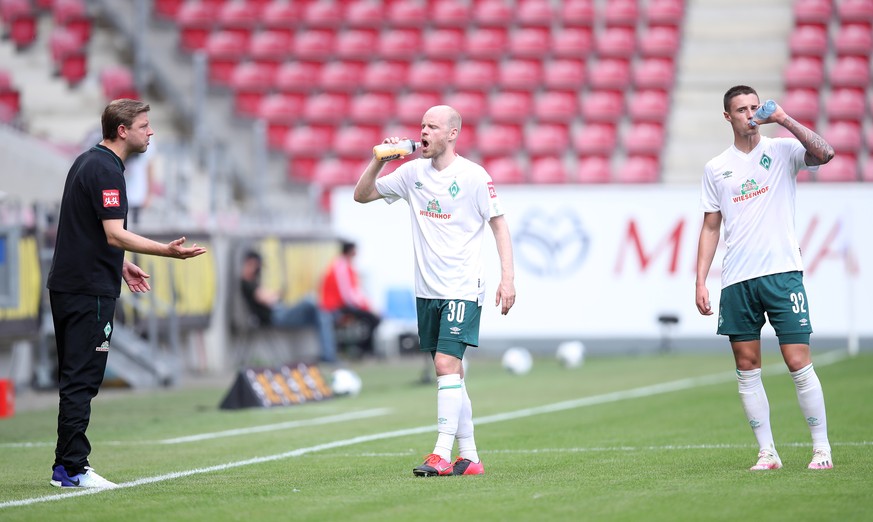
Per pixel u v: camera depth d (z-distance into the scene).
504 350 71.75
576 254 70.88
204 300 61.72
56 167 61.56
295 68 91.25
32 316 49.66
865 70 90.06
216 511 21.12
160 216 60.06
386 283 73.12
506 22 93.88
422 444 32.44
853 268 67.69
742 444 30.80
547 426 36.56
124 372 52.84
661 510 20.48
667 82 90.44
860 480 23.52
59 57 86.81
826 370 55.22
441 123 25.62
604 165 86.62
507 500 21.77
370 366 66.06
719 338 69.56
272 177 87.25
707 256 26.47
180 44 91.69
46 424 39.50
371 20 94.00
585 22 93.31
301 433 35.94
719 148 88.19
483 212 25.69
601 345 70.69
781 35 93.31
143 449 32.28
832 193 68.44
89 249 24.41
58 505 22.14
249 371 44.84
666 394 46.31
